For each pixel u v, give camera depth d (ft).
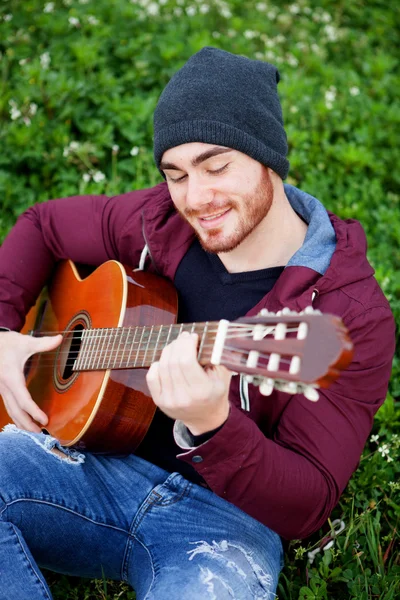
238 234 6.73
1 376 7.97
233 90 6.54
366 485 8.48
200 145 6.48
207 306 7.42
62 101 13.10
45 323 8.87
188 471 7.34
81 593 7.87
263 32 16.43
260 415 6.75
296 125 13.87
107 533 6.97
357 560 7.77
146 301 7.46
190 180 6.61
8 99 13.01
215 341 5.26
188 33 15.60
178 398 5.43
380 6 18.85
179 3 16.47
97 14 15.20
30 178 12.33
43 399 8.00
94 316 7.80
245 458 5.86
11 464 6.77
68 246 8.75
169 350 5.39
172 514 6.86
